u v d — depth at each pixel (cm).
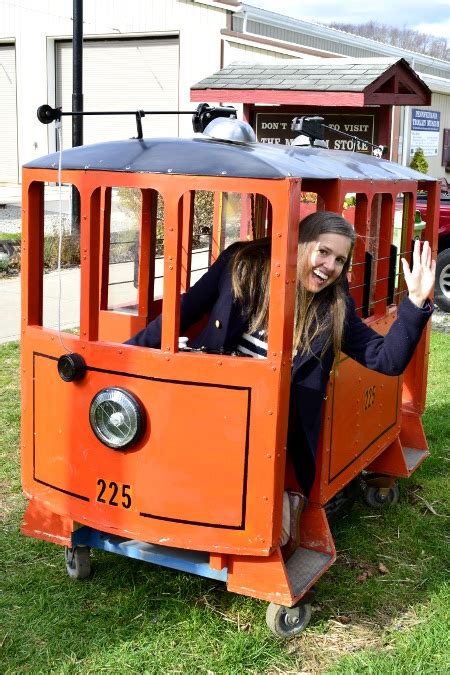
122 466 303
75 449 315
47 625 322
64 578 358
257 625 327
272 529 290
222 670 298
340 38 2069
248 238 444
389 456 440
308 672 301
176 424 292
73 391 312
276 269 276
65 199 1092
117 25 1886
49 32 2073
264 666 304
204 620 328
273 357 280
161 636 316
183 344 319
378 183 367
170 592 348
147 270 392
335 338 303
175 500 297
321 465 334
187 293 326
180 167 281
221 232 461
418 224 546
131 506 304
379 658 306
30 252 322
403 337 291
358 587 363
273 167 276
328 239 293
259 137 734
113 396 296
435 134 2072
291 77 702
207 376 286
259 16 1802
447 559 392
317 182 324
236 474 290
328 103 668
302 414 309
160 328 308
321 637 323
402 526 427
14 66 2172
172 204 283
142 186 287
